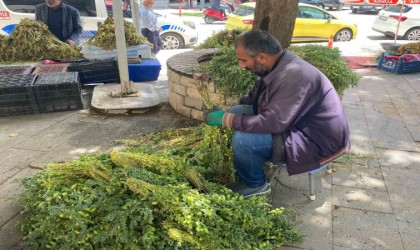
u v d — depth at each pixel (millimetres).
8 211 2707
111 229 1995
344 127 2441
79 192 2219
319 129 2381
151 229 1995
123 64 5000
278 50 2320
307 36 12648
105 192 2234
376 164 3484
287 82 2250
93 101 4961
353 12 24469
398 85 6352
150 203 2113
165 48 10891
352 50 10188
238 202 2361
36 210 2305
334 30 12812
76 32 6828
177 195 2156
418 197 2955
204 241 2023
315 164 2430
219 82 3953
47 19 6609
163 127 4344
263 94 2561
